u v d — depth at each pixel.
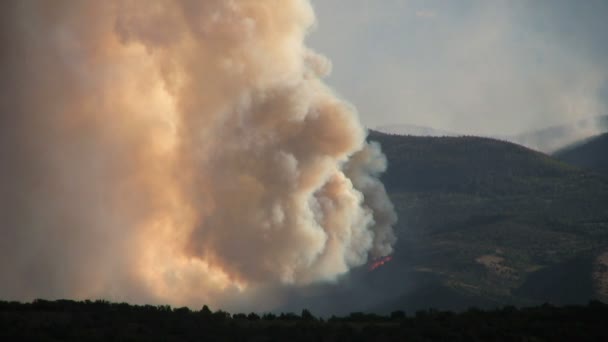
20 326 106.81
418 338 113.94
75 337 104.62
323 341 111.56
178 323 116.81
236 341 109.94
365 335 114.44
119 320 116.69
